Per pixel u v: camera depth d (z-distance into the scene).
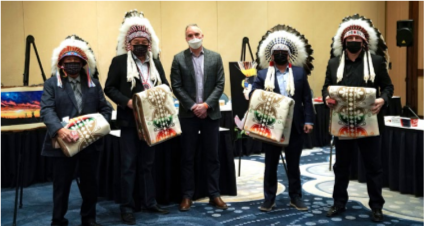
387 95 3.51
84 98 3.36
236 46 7.43
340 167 3.71
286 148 3.84
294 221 3.62
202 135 3.96
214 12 7.23
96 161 3.42
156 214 3.87
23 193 4.67
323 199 4.21
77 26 6.26
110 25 6.49
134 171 3.71
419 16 8.62
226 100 6.70
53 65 3.41
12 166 4.85
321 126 6.89
